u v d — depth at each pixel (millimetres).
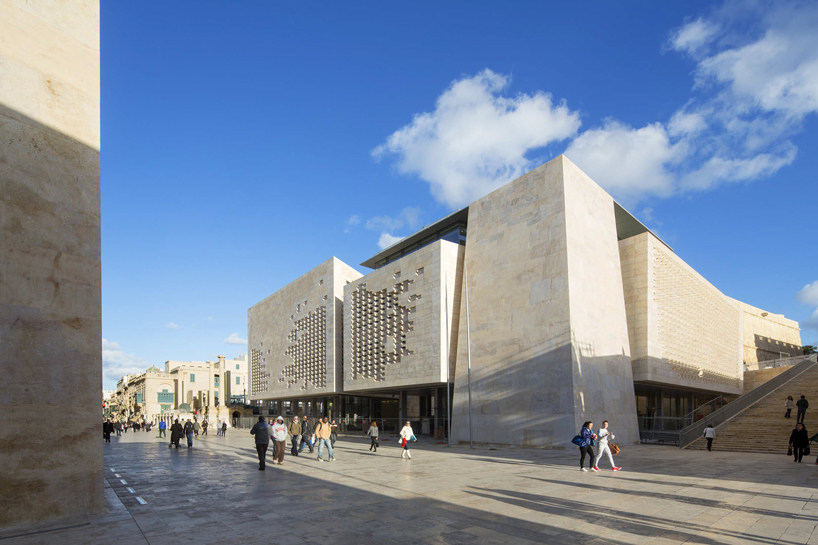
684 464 17141
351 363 42438
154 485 13406
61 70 9836
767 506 9695
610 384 28734
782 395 29078
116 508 9930
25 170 9031
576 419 25125
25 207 8945
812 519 8594
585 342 27188
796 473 14484
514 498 10812
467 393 31141
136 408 91875
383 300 39219
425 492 11727
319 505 10258
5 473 8219
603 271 30438
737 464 17000
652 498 10625
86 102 10172
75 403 9203
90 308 9656
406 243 43812
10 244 8672
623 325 31562
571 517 8906
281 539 7684
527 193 29984
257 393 64812
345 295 44281
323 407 58469
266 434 16609
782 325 70938
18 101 9094
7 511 8211
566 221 27578
